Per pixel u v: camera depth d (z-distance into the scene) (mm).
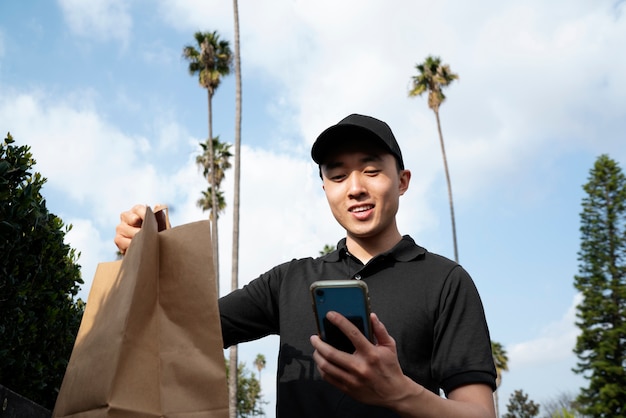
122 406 1244
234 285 16906
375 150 1670
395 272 1651
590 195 30188
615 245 29234
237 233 17328
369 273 1676
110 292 1451
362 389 1171
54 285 2635
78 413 1289
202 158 29984
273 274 1857
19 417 2049
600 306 28562
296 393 1557
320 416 1501
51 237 2525
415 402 1192
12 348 2205
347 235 1812
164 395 1304
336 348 1223
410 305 1577
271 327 1848
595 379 28562
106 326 1346
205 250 1434
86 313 1518
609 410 28062
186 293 1399
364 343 1133
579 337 29422
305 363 1586
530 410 54719
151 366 1324
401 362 1518
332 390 1519
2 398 1878
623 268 28797
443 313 1551
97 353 1316
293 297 1728
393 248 1687
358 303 1197
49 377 2523
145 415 1266
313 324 1646
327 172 1717
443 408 1234
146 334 1350
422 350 1546
